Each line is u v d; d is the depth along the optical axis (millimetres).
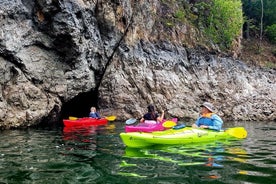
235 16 23719
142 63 16969
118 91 15789
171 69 18094
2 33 11062
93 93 16094
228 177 4000
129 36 16812
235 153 5742
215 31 22625
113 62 16062
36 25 12562
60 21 12875
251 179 3922
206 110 8055
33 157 5285
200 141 7074
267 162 4973
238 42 24266
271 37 29703
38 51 12570
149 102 16438
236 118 18734
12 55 11383
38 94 12047
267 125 14047
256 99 20094
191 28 21297
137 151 5828
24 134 8938
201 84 18906
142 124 8781
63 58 13477
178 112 17062
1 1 11164
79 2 13602
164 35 19062
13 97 11109
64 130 10148
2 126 10453
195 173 4184
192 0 24172
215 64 20281
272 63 25000
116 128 10852
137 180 3848
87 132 9500
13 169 4410
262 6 29375
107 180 3855
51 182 3775
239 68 21422
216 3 23234
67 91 13500
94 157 5273
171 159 5090
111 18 15734
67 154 5570
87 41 14125
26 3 12250
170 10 20875
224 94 19312
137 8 17609
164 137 6602
